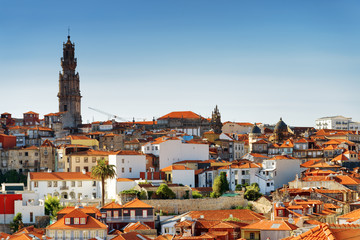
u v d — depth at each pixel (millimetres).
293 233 122188
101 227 187000
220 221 177125
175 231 178125
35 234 179250
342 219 138000
